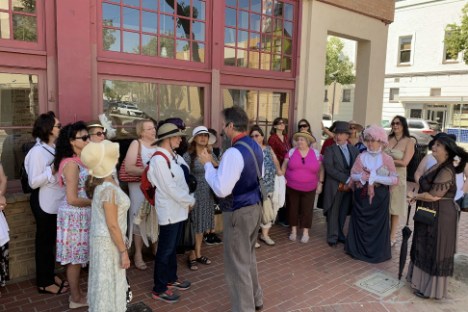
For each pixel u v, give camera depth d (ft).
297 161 16.92
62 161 10.66
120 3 14.65
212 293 12.37
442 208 11.98
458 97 70.03
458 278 13.97
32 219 12.78
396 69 79.10
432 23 73.26
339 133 16.81
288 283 13.30
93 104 13.96
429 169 12.78
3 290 12.07
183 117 16.94
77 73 13.41
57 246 10.67
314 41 21.42
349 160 16.83
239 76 18.65
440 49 72.69
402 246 13.61
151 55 15.67
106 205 8.79
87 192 9.20
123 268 9.25
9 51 12.22
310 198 17.06
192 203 11.71
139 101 15.48
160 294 11.75
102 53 14.29
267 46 19.92
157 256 11.66
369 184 15.05
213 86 17.47
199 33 17.07
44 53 12.85
